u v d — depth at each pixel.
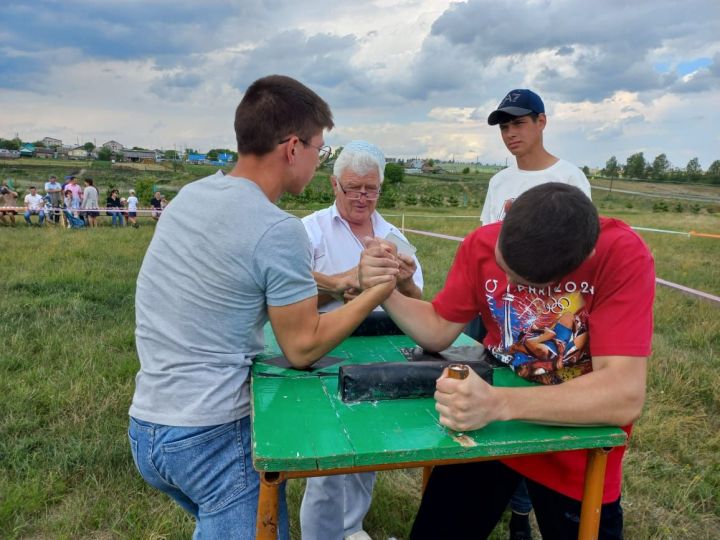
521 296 1.53
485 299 1.66
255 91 1.50
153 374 1.45
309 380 1.51
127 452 3.01
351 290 1.94
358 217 2.24
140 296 1.52
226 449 1.44
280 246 1.39
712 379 4.07
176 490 1.59
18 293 6.14
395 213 24.34
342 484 2.15
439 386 1.21
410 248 1.89
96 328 5.04
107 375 3.95
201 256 1.40
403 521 2.68
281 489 1.45
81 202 15.73
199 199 1.46
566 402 1.26
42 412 3.45
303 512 2.18
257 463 1.08
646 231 16.61
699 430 3.49
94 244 10.50
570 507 1.55
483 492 1.72
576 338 1.47
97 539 2.46
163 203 18.23
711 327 5.38
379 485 2.90
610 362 1.34
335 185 2.25
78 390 3.62
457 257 1.73
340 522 2.20
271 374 1.53
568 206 1.23
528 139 2.99
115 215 16.02
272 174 1.52
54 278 6.86
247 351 1.51
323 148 1.61
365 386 1.38
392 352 1.78
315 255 2.25
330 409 1.33
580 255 1.24
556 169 2.97
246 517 1.44
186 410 1.41
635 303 1.36
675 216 26.77
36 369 3.96
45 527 2.49
